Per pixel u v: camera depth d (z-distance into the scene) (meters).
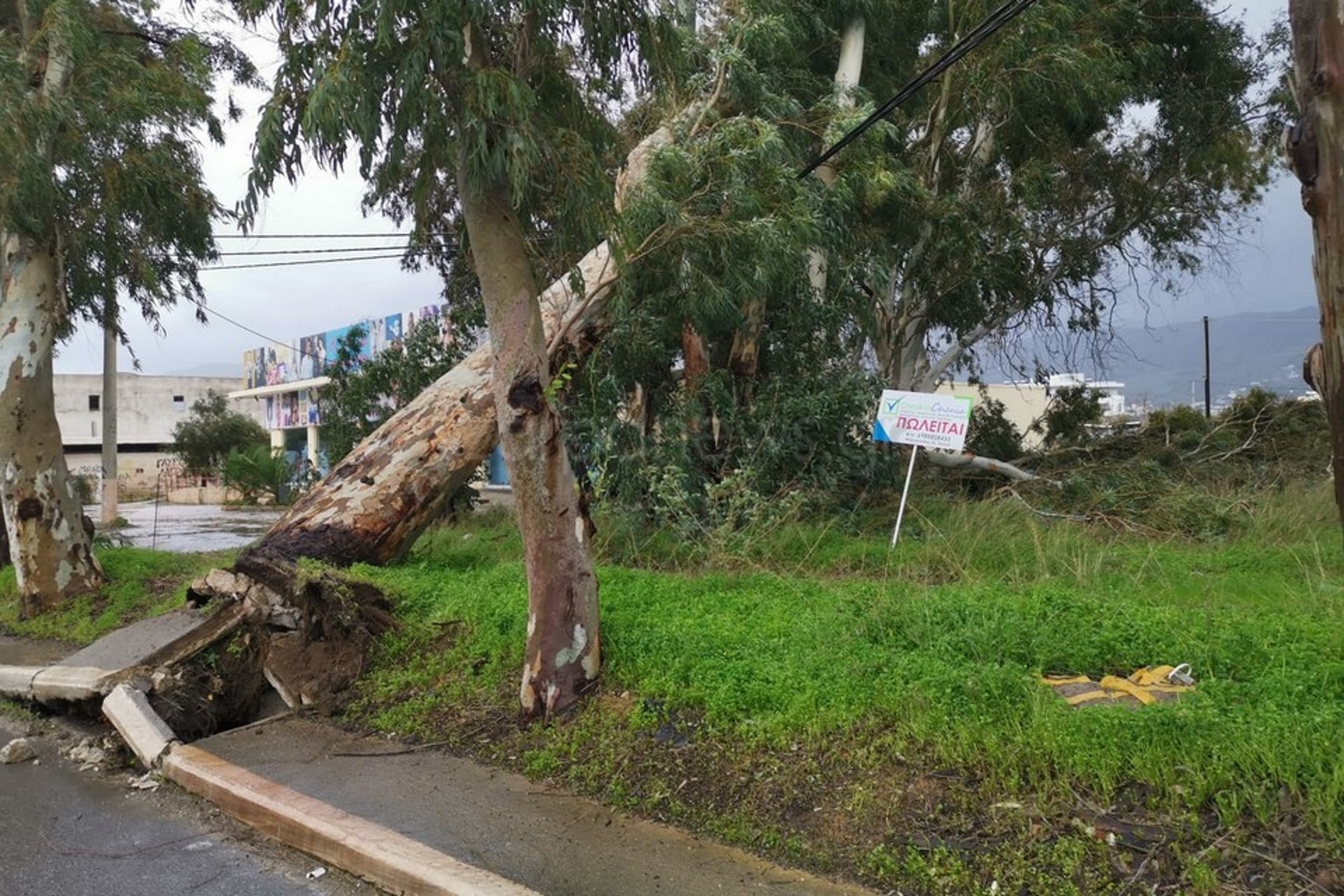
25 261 11.66
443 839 4.78
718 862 4.41
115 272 12.52
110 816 5.64
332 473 10.26
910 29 16.17
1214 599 7.14
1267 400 16.39
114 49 11.91
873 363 17.48
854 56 14.25
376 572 8.81
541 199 6.52
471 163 5.69
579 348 11.05
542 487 6.03
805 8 13.57
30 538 11.58
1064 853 3.86
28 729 7.56
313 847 4.94
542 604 6.05
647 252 9.59
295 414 38.72
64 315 11.95
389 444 10.17
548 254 9.92
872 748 4.70
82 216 11.67
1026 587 7.66
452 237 15.27
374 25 5.34
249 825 5.39
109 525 25.89
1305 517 10.87
